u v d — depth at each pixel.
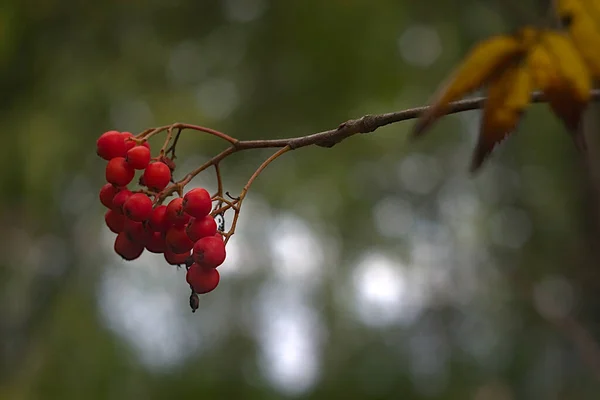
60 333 5.62
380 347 6.39
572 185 5.60
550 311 5.13
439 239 7.35
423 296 6.84
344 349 6.57
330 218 7.66
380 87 5.93
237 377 5.96
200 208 1.65
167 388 5.68
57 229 6.19
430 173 7.58
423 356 6.43
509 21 5.29
